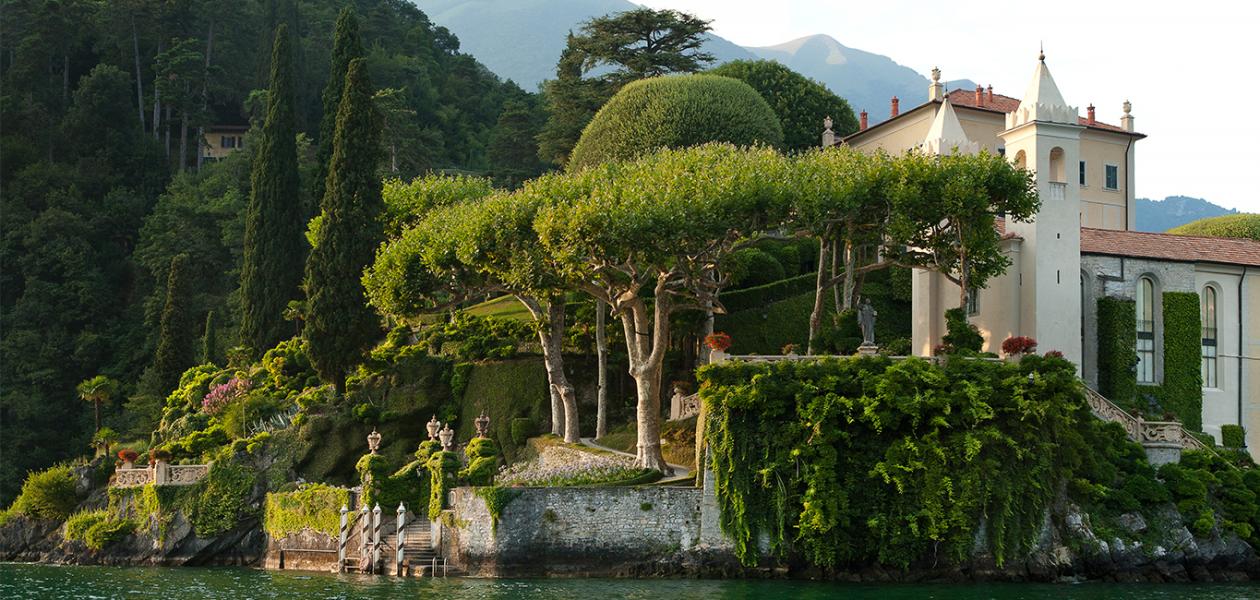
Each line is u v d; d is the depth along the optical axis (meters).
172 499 71.62
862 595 49.69
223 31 149.62
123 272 119.75
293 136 95.56
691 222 57.72
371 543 61.72
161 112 143.00
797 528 54.78
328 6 166.62
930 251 67.00
